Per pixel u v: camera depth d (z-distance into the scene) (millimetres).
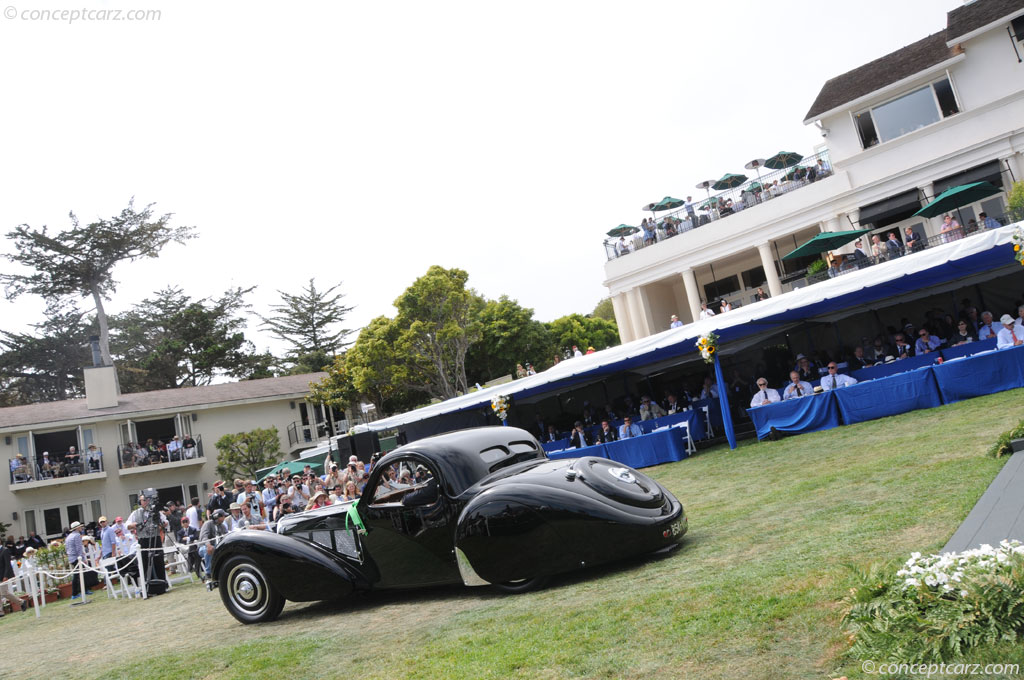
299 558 6797
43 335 52906
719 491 9180
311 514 7059
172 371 54125
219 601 10008
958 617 2973
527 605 5410
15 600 15953
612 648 3982
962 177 25641
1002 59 24797
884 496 6172
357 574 6703
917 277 14523
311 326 61938
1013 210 20625
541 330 45688
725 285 34875
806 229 31656
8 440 32438
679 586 4879
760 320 15406
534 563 5770
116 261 50938
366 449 21422
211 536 13711
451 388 36000
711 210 32188
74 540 17000
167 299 57500
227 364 56000
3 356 51031
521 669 3975
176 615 9453
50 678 6461
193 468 35719
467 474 6191
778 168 30766
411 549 6336
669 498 6418
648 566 5742
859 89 27906
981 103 25062
